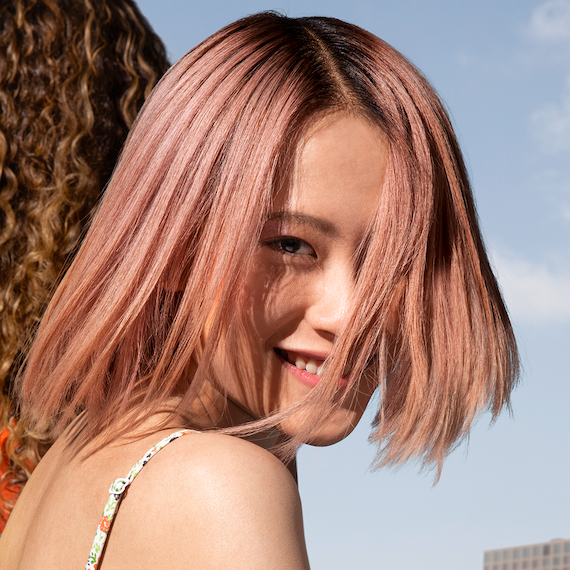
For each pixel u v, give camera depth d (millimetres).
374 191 736
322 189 721
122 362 747
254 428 755
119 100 1495
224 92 757
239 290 714
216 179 734
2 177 1308
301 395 779
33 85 1363
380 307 756
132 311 731
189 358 749
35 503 784
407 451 830
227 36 819
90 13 1457
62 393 785
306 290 747
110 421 729
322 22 857
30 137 1344
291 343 758
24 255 1304
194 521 572
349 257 745
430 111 818
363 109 744
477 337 846
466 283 852
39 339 817
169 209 745
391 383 872
